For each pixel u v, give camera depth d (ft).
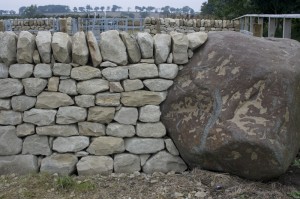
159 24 38.47
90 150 12.59
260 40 12.53
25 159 12.61
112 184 11.92
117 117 12.51
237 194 10.91
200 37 12.73
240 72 11.43
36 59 12.19
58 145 12.53
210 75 11.84
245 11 64.90
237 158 11.10
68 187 11.68
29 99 12.39
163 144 12.71
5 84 12.30
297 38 35.83
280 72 11.07
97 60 12.13
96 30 46.50
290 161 11.34
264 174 11.24
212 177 11.71
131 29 46.03
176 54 12.53
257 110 11.00
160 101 12.58
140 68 12.37
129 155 12.69
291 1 53.83
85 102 12.34
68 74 12.24
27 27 44.78
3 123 12.53
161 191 11.34
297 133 11.45
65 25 29.76
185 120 12.02
